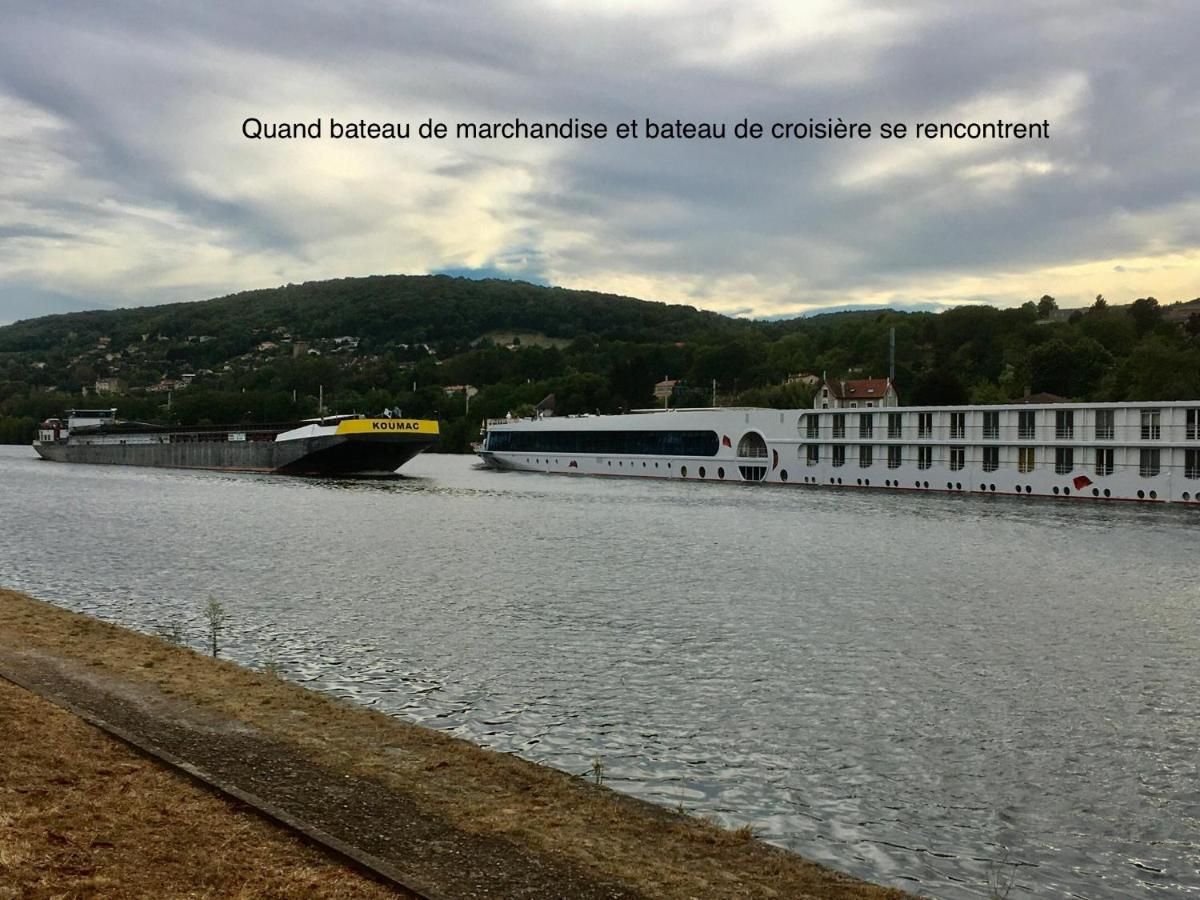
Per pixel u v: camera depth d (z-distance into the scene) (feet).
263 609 141.28
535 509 305.94
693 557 198.49
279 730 75.00
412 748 73.51
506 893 48.75
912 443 389.60
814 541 227.61
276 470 507.30
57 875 45.27
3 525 253.03
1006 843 67.92
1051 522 272.51
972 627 134.92
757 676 108.06
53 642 101.24
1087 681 108.06
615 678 106.11
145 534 233.35
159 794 56.59
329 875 47.80
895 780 78.64
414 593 154.61
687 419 462.19
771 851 60.23
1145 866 65.21
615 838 58.59
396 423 464.24
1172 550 215.31
